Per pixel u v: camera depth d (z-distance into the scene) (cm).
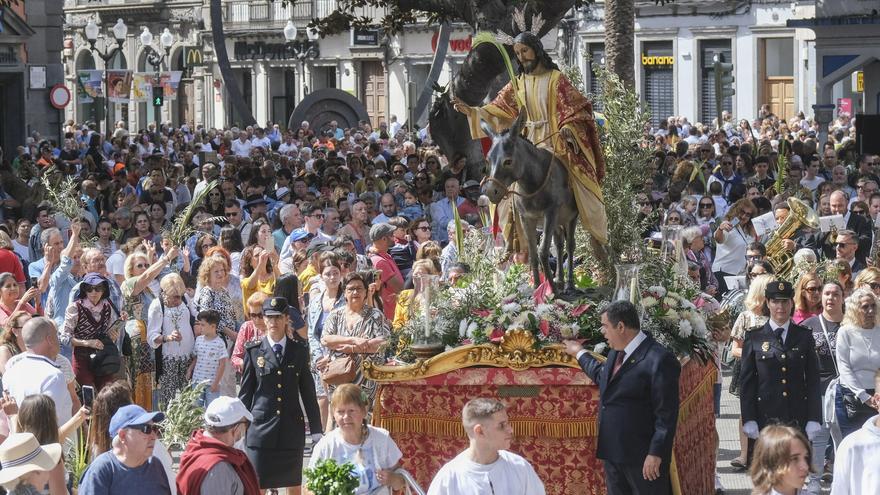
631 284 1327
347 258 1684
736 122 6047
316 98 5475
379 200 2816
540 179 1327
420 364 1342
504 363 1323
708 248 2306
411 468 1360
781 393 1455
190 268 2130
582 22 6288
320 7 7638
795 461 950
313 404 1452
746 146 3494
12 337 1478
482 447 1006
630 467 1212
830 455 1566
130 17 8681
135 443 1079
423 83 7312
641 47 6328
